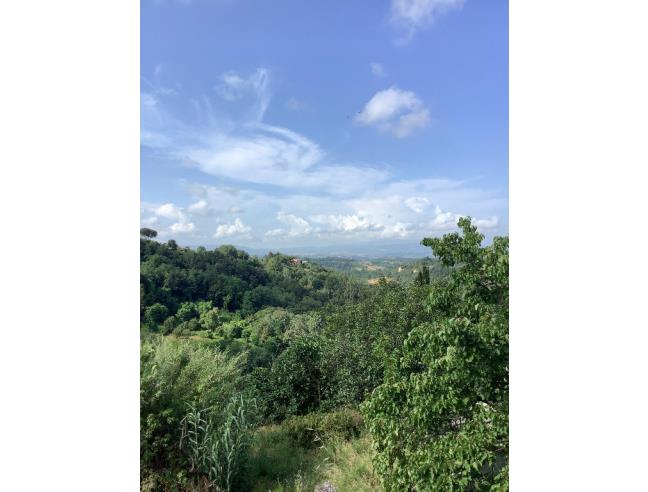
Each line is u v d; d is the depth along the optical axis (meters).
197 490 4.36
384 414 3.52
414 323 7.86
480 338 2.94
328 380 7.53
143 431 4.38
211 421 4.57
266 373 7.68
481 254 3.43
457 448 2.88
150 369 4.61
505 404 3.03
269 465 5.12
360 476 4.58
